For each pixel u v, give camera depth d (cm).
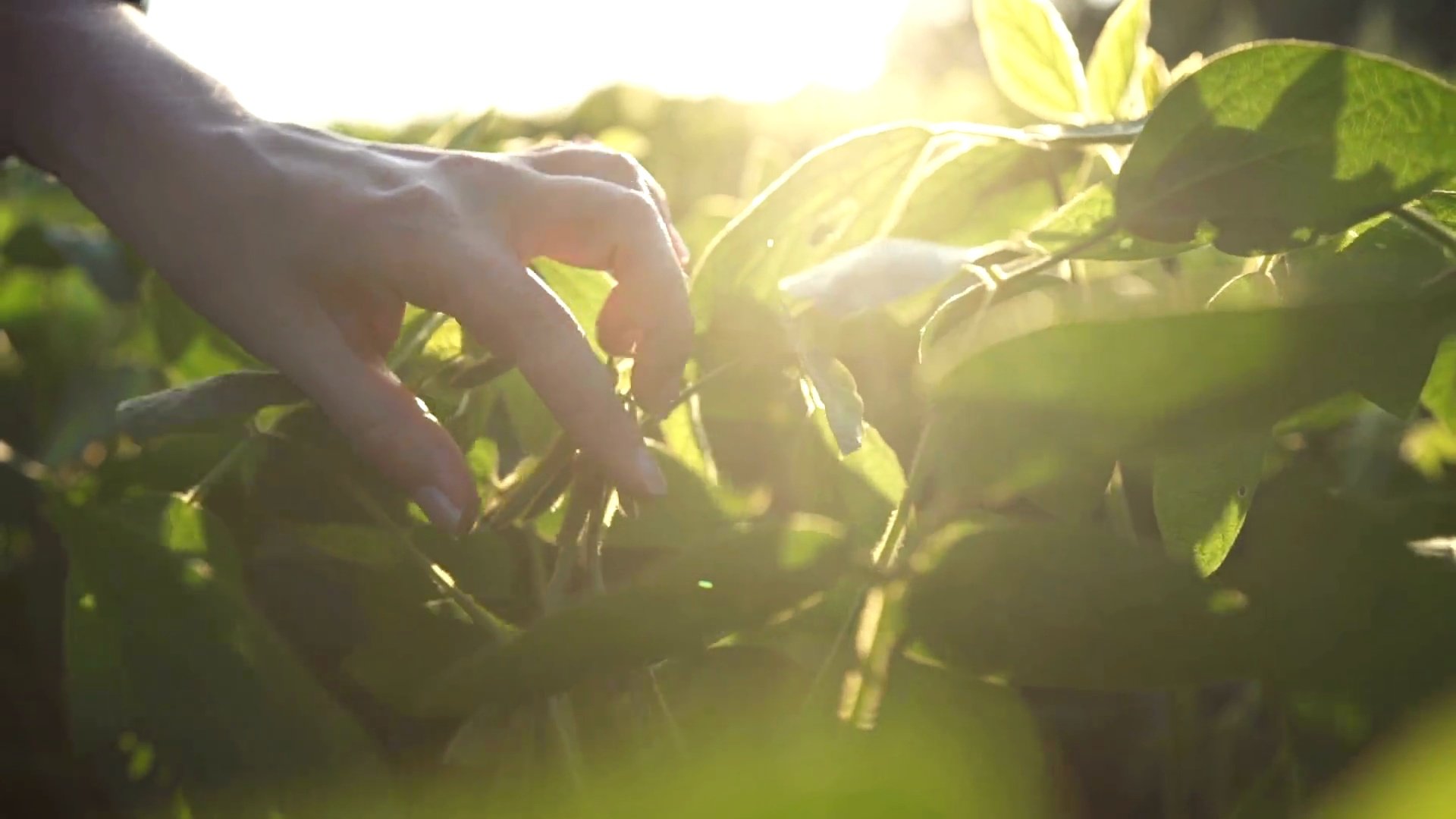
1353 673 35
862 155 43
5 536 55
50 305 80
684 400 45
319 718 40
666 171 116
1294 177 38
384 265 46
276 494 47
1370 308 33
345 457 48
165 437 50
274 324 46
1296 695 36
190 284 48
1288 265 41
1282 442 54
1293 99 38
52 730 53
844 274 38
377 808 39
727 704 44
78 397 68
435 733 45
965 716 36
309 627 46
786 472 50
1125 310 33
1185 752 46
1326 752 35
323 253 46
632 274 47
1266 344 32
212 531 45
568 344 44
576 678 35
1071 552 34
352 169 47
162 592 41
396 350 50
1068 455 35
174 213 48
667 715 39
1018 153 50
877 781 22
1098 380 33
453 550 46
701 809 22
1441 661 35
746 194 77
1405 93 37
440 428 45
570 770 38
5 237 87
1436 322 33
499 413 55
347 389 45
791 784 22
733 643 42
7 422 79
